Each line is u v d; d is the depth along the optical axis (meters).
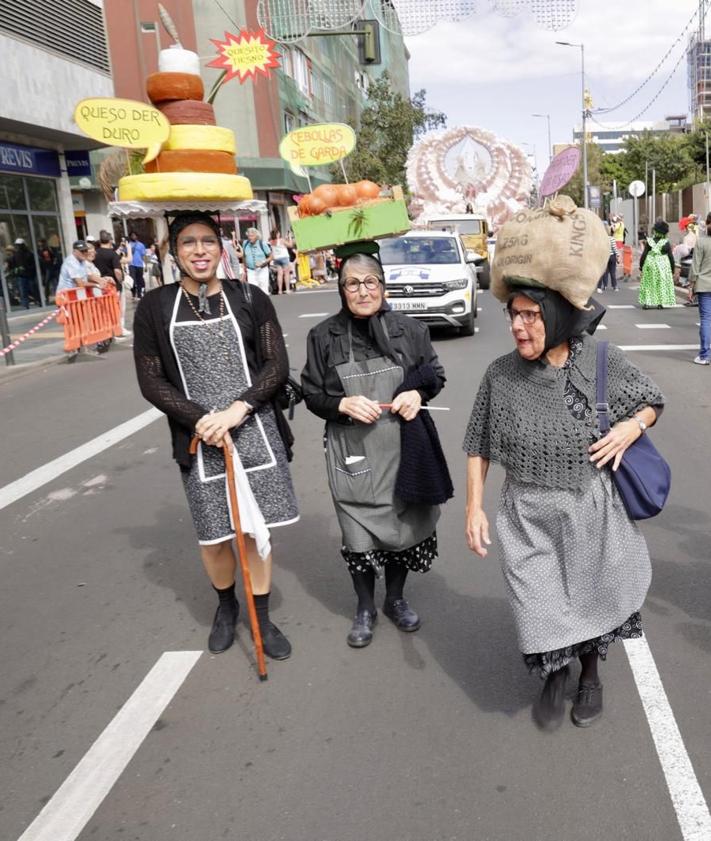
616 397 2.65
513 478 2.79
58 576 4.59
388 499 3.46
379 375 3.37
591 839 2.39
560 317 2.52
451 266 13.27
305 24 9.33
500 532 2.81
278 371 3.31
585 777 2.65
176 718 3.12
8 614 4.13
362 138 38.94
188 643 3.71
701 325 9.86
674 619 3.66
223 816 2.57
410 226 3.44
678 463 5.93
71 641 3.80
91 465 6.80
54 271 20.62
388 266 13.37
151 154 3.25
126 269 21.12
